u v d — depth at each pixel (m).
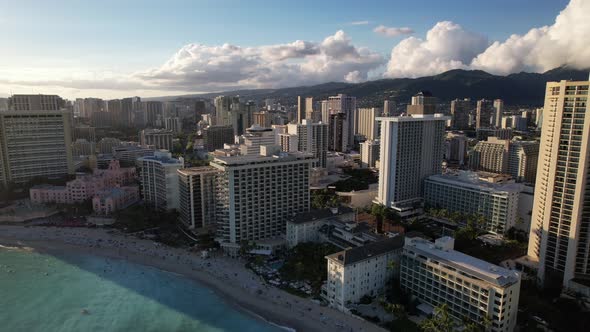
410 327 181.00
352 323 189.50
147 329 197.62
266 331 191.38
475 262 186.62
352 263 199.12
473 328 160.62
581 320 182.12
